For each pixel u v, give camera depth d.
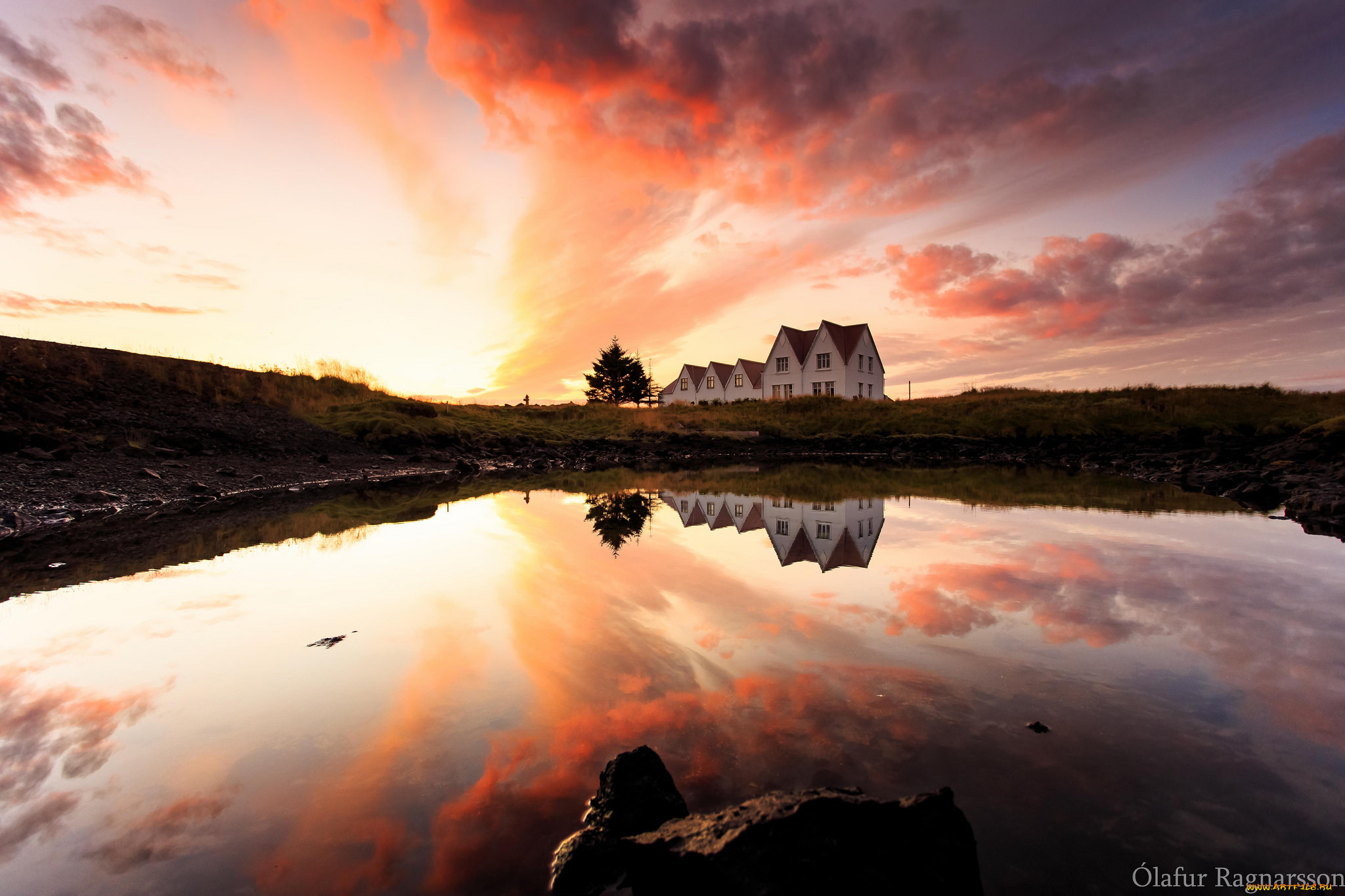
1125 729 2.86
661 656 3.81
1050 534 7.89
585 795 2.38
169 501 10.71
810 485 14.48
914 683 3.38
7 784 2.50
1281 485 12.72
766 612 4.72
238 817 2.27
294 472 14.27
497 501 11.66
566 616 4.66
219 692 3.36
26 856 2.06
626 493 13.03
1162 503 10.99
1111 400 29.17
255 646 4.06
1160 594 5.13
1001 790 2.37
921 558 6.59
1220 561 6.35
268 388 18.64
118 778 2.54
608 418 32.97
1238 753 2.65
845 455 26.78
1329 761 2.59
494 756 2.68
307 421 17.83
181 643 4.12
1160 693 3.26
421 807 2.32
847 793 2.01
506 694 3.29
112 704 3.23
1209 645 3.96
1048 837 2.10
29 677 3.58
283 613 4.77
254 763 2.65
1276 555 6.58
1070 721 2.94
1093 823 2.18
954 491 13.04
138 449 12.31
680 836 1.97
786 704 3.14
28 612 4.81
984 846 2.06
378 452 17.67
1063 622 4.43
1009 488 13.60
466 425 24.11
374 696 3.30
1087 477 16.44
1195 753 2.65
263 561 6.57
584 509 10.63
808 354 45.59
